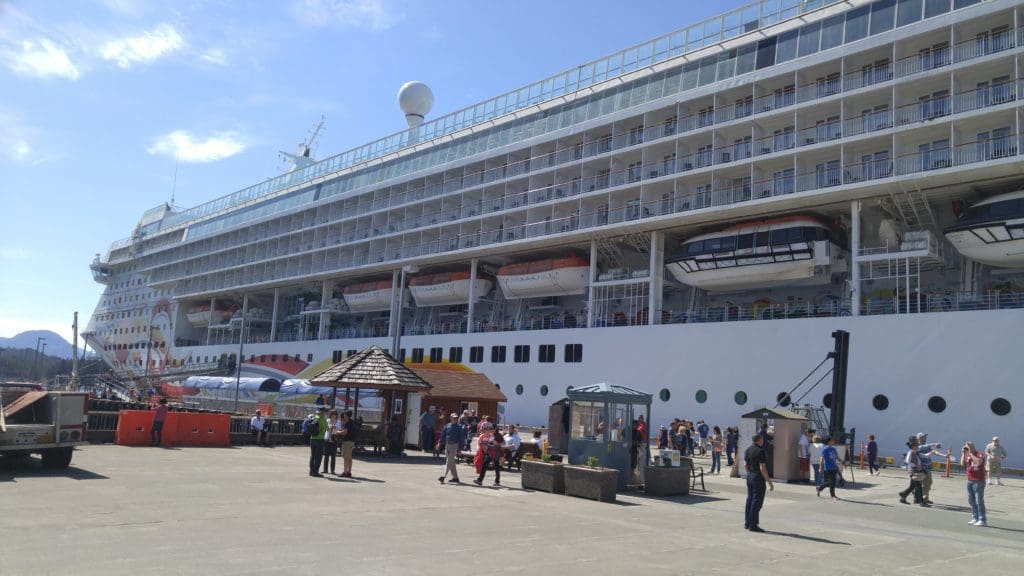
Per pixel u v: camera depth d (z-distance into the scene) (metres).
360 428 24.48
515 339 43.22
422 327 54.09
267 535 9.48
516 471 21.17
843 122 30.97
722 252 35.16
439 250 49.09
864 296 33.72
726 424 32.88
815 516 14.77
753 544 10.90
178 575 7.11
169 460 19.09
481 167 48.47
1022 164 26.38
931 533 13.10
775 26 34.69
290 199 65.81
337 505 12.67
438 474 19.34
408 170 53.81
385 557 8.48
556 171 43.00
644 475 17.38
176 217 85.94
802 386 30.69
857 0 31.91
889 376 28.39
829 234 33.47
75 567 7.25
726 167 34.34
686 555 9.70
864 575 8.97
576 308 45.47
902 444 27.58
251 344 65.69
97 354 93.69
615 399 17.58
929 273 32.34
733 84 34.94
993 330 26.20
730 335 33.56
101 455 19.39
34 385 27.52
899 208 30.39
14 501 11.30
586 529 11.52
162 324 81.31
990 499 19.03
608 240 40.91
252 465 19.08
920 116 29.20
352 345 55.03
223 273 71.75
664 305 41.69
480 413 30.61
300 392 41.84
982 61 27.20
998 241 27.67
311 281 61.66
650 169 38.66
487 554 9.01
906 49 30.42
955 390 26.70
